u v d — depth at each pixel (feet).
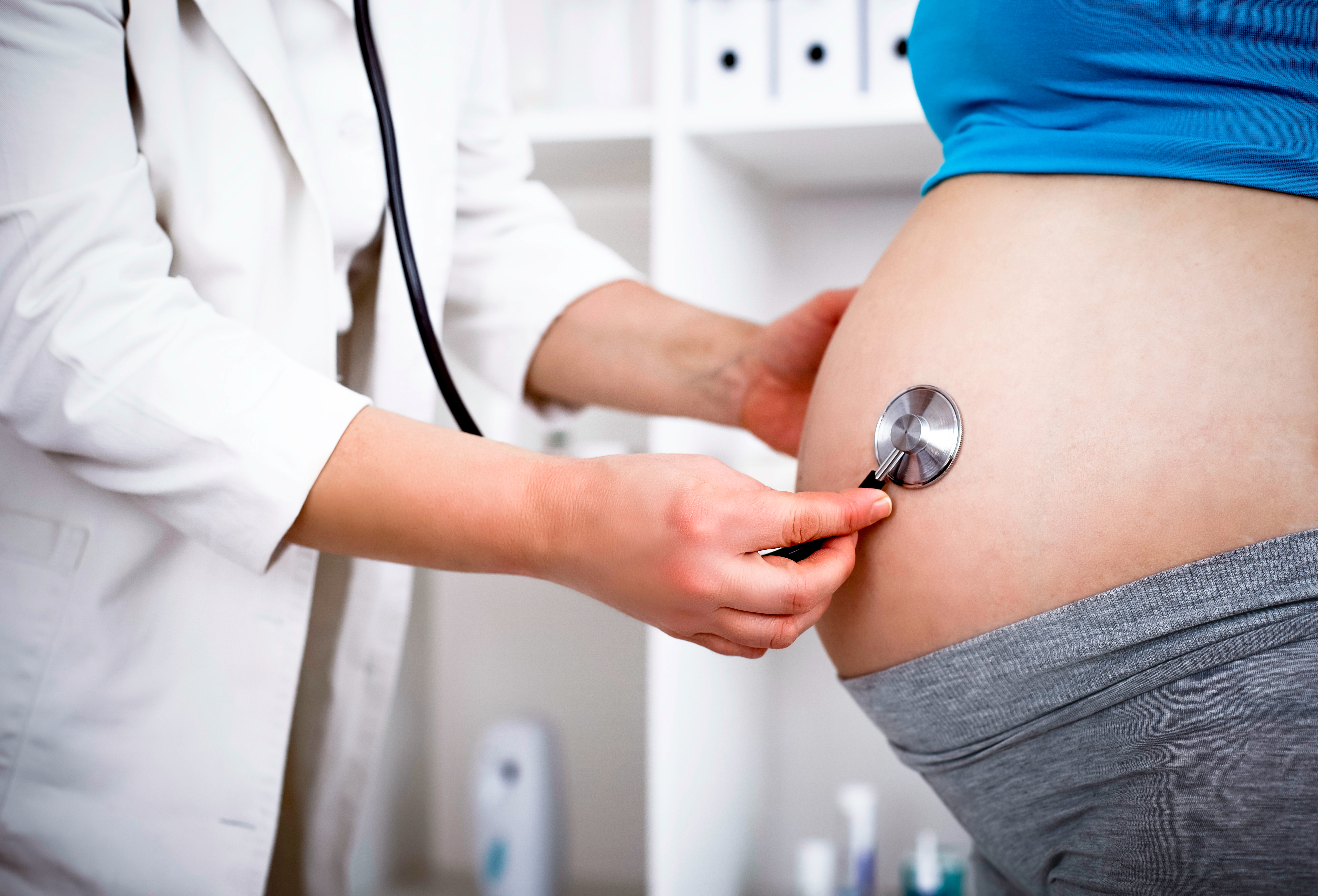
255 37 1.94
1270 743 1.24
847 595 1.72
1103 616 1.36
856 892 4.23
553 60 4.23
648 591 1.44
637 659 5.05
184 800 2.02
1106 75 1.56
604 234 4.94
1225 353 1.33
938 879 4.08
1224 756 1.27
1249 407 1.30
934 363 1.61
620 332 2.56
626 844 5.07
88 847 1.96
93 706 1.97
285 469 1.62
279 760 2.05
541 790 4.44
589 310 2.60
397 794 4.85
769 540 1.38
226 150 1.96
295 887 2.66
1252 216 1.38
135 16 1.89
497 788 4.42
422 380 2.28
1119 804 1.38
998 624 1.48
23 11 1.62
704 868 3.90
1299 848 1.24
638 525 1.41
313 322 2.07
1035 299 1.51
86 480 1.78
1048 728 1.44
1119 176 1.50
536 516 1.51
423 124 2.25
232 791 2.03
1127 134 1.51
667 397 2.55
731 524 1.36
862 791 4.27
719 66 3.69
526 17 4.15
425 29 2.27
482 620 5.18
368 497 1.62
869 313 1.81
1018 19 1.60
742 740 4.38
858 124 3.46
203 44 1.98
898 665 1.63
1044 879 1.58
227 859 2.03
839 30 3.61
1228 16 1.44
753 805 4.59
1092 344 1.43
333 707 2.46
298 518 1.69
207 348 1.66
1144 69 1.51
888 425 1.62
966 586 1.51
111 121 1.72
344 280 2.24
